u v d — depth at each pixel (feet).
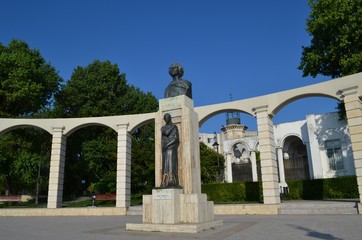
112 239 29.94
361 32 70.33
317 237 28.55
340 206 53.52
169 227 34.35
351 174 92.38
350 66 72.13
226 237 29.66
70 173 136.77
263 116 66.23
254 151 125.29
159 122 43.55
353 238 27.40
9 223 51.42
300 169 108.68
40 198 136.15
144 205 38.40
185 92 44.06
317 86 61.21
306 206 57.06
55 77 119.55
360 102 57.31
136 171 107.24
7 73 102.01
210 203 40.86
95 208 71.05
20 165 100.63
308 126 103.14
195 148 42.37
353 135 55.67
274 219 47.39
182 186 39.42
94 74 130.72
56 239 31.17
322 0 77.20
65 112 130.93
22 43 118.52
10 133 103.09
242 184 85.51
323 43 81.35
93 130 126.82
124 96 130.00
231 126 169.68
